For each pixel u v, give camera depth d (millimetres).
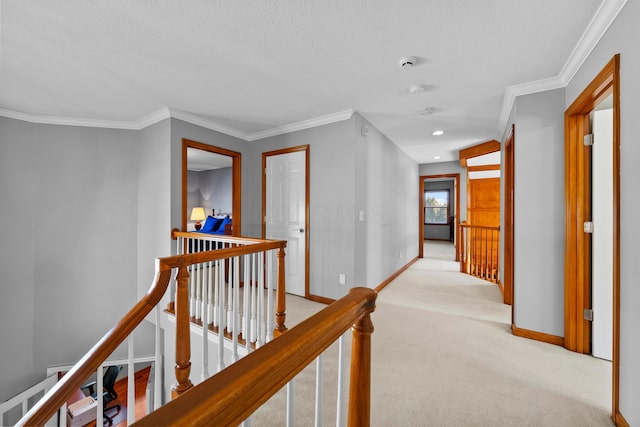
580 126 2061
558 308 2174
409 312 2904
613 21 1430
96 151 3250
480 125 3455
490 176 6020
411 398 1563
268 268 2031
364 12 1508
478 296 3471
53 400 781
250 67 2088
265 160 3783
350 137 3002
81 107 2850
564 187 2137
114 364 3260
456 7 1465
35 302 3014
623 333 1322
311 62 2021
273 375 457
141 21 1576
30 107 2824
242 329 2270
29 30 1644
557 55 1884
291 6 1463
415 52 1884
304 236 3404
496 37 1711
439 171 6129
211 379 398
